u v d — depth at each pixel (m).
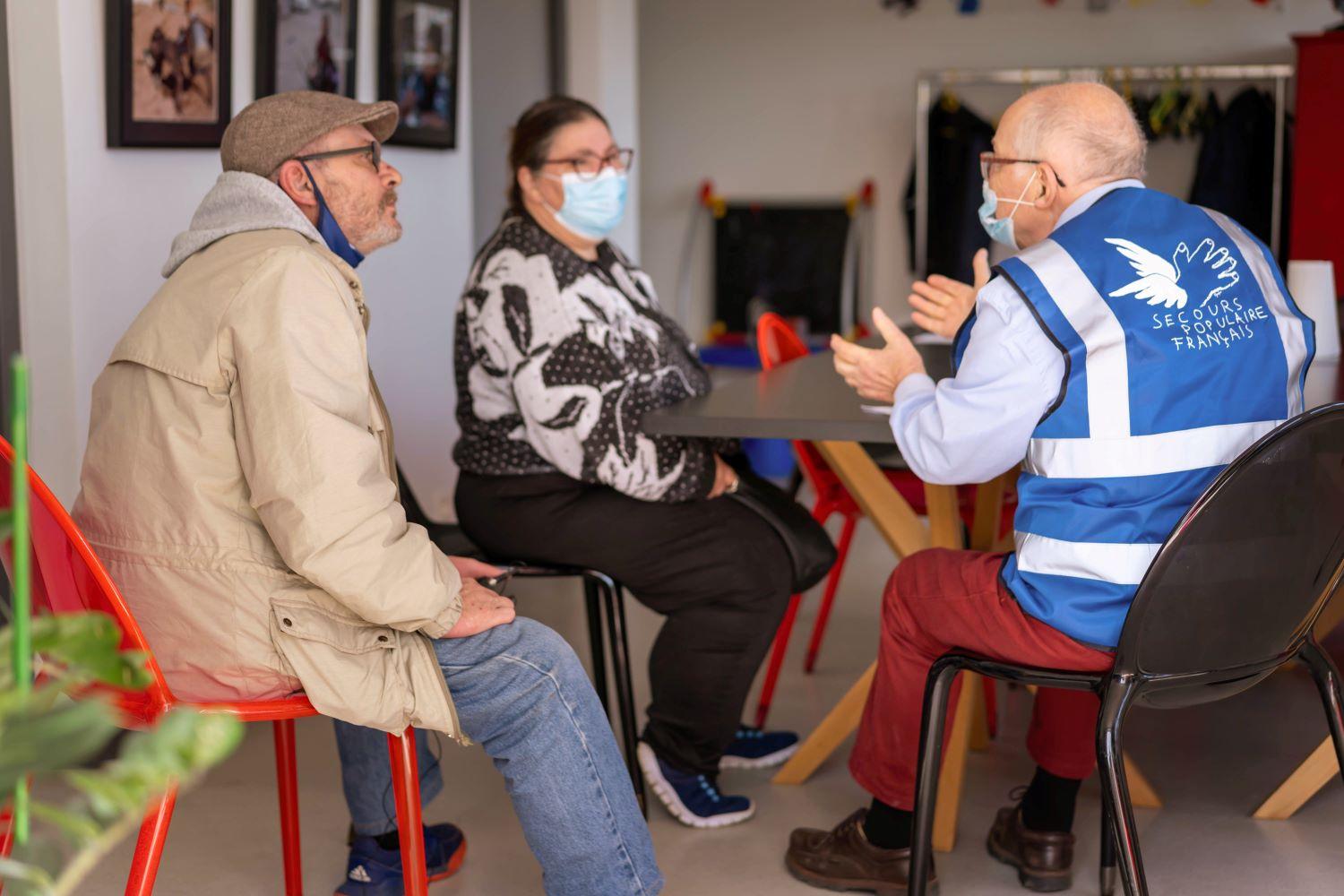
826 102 7.33
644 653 3.59
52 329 2.71
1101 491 1.75
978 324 1.79
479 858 2.42
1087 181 1.90
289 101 1.93
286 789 2.15
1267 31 6.73
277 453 1.62
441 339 4.41
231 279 1.69
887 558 4.71
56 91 2.66
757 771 2.84
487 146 5.75
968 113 6.98
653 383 2.52
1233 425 1.77
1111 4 6.89
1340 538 1.77
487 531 2.57
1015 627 1.84
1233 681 1.81
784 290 7.46
